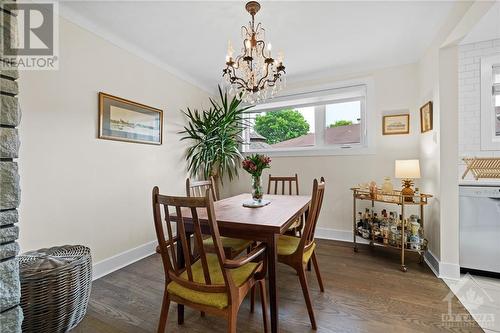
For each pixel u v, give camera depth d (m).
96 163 2.19
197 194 2.32
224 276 1.12
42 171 1.80
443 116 2.14
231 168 3.78
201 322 1.57
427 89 2.50
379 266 2.34
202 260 1.14
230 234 1.48
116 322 1.56
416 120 2.80
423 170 2.64
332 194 3.22
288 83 3.47
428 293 1.85
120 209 2.41
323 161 3.28
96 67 2.18
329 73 3.23
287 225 1.46
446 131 2.13
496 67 2.23
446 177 2.13
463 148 2.28
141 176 2.65
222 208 1.84
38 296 1.27
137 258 2.57
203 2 1.85
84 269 1.52
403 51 2.65
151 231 2.77
